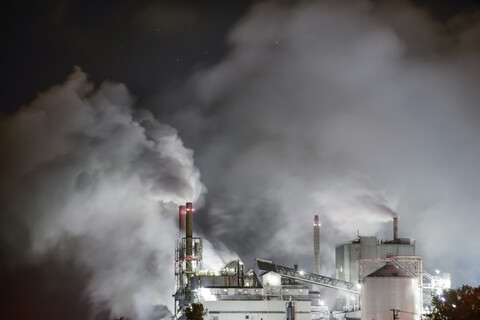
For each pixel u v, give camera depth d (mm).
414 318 130875
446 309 87875
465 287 87750
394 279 131875
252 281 157625
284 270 156750
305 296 153500
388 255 146375
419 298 142625
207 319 144500
